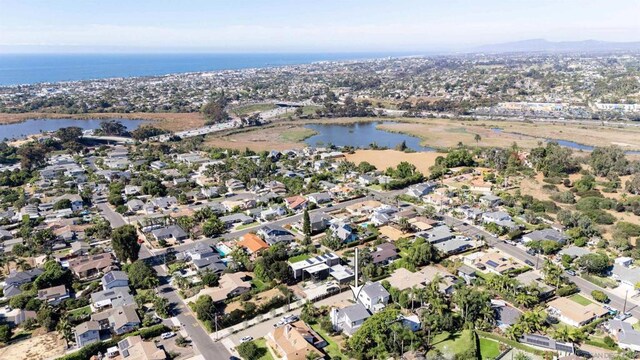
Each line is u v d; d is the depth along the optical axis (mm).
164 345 91312
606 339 88188
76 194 184750
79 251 134125
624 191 177875
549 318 98312
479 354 85938
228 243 138875
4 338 92875
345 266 122562
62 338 94500
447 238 139250
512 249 134000
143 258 132000
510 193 181125
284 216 164500
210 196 187625
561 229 145875
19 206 170875
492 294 106500
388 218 155250
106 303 105062
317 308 102812
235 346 90688
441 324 93250
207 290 112438
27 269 122938
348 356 86312
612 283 112375
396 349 85750
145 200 183625
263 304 103438
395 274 115250
